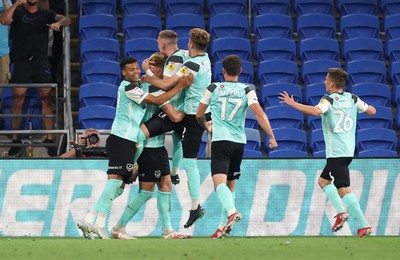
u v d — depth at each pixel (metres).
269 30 57.66
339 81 34.69
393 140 51.53
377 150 50.75
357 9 60.19
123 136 32.25
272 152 49.31
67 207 38.84
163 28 58.34
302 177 40.12
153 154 33.19
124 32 55.88
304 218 40.09
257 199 39.84
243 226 39.66
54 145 45.56
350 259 23.86
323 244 29.34
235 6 58.91
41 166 38.84
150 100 31.92
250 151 47.97
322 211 40.12
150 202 39.44
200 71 33.12
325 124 34.78
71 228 38.81
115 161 32.38
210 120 34.25
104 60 52.31
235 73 32.62
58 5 55.12
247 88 32.56
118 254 24.84
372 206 40.50
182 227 39.28
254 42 57.50
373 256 24.81
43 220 38.78
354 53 57.22
